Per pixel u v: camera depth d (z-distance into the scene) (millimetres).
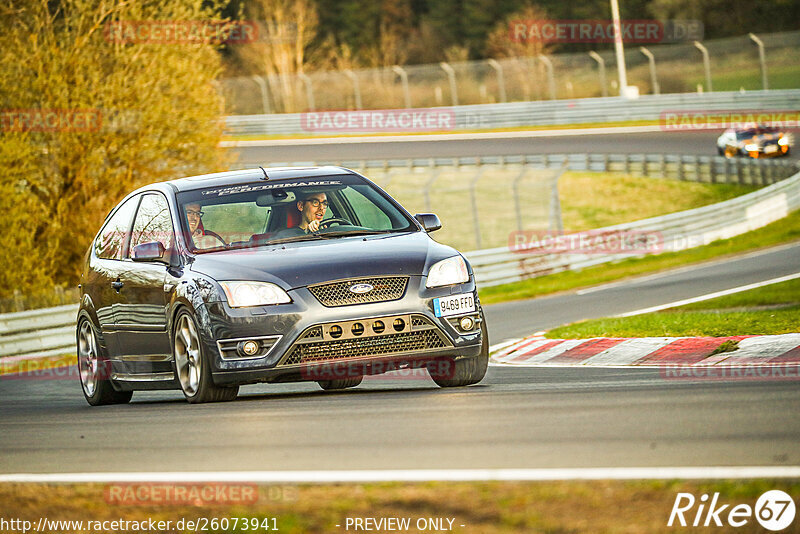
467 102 185500
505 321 55031
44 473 16531
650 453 14477
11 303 64875
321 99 186375
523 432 16812
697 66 187500
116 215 30156
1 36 73312
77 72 74000
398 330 23547
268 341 23234
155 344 26547
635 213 114625
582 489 12633
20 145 70375
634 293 61062
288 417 20375
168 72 76125
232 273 23953
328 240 25484
